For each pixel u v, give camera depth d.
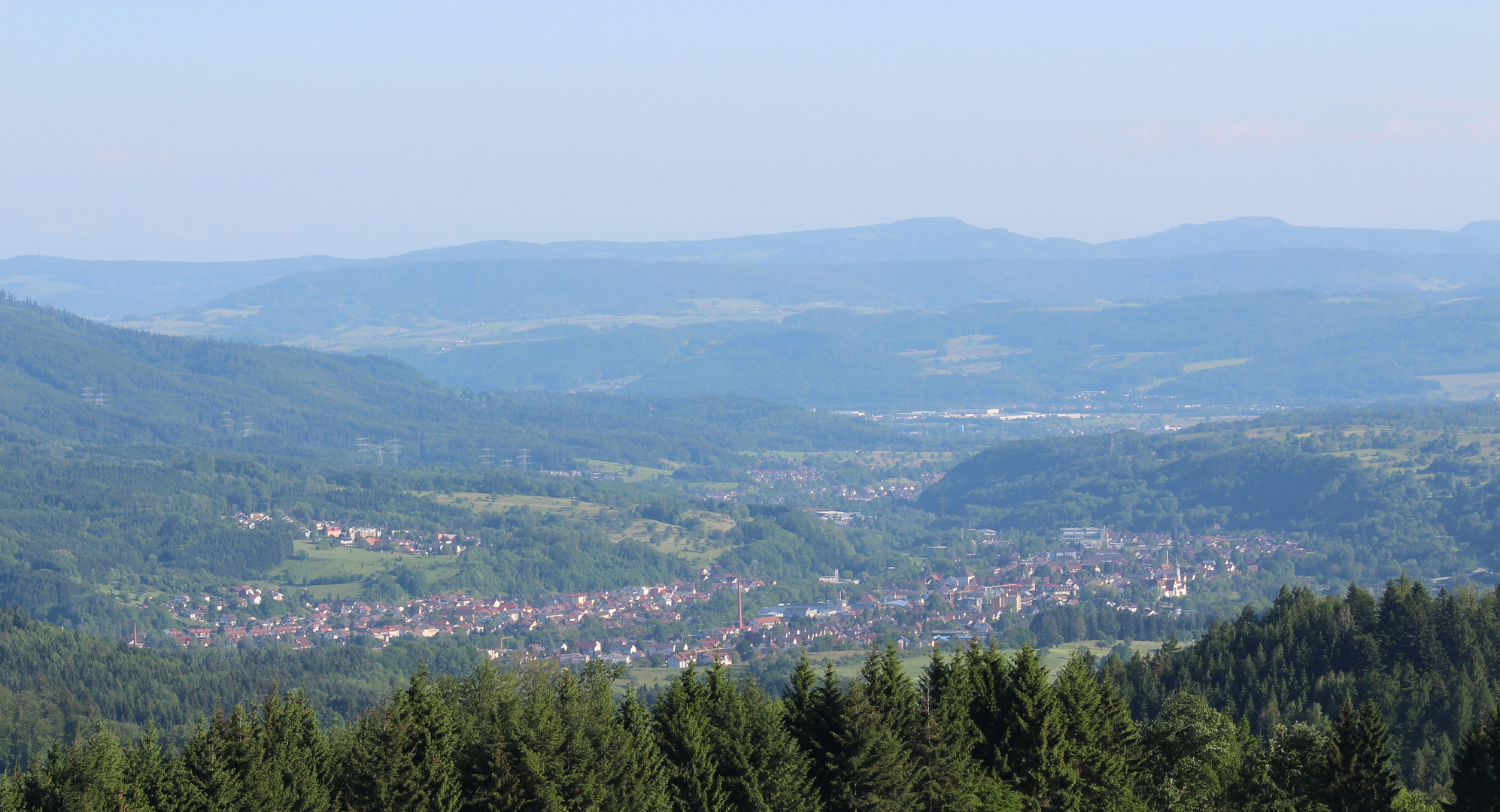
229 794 125.81
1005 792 130.62
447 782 126.50
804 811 127.38
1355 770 133.38
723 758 130.38
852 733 129.88
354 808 127.38
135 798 126.06
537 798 124.06
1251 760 150.62
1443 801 134.12
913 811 129.38
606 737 128.00
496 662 150.38
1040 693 135.25
